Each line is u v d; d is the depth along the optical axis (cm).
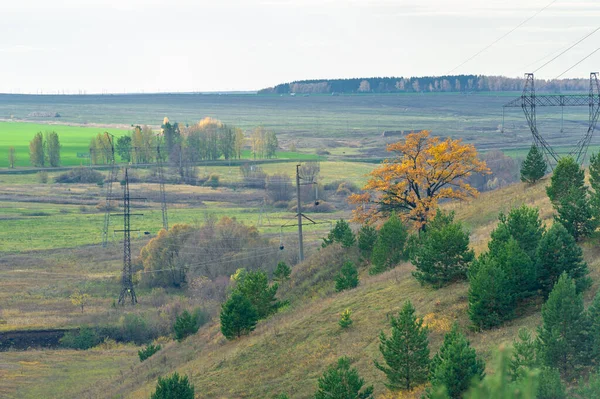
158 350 9525
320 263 9975
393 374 4766
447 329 5412
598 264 5569
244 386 5734
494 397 1355
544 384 3375
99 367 9912
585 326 4075
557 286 4162
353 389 4403
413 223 9456
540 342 4097
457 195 9200
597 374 3431
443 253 6331
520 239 5688
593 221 6059
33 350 11131
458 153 9038
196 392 5816
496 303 5147
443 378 4022
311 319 6775
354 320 6375
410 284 6850
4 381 9144
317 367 5688
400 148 9325
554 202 7594
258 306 7988
